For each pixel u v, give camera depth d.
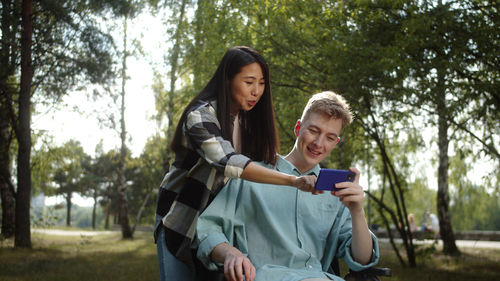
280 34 8.69
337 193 1.82
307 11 7.87
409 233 10.08
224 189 1.97
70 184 40.25
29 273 8.14
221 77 2.05
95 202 43.84
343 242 2.10
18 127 12.91
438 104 7.48
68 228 30.48
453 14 6.83
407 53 7.52
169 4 14.39
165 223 1.93
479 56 7.27
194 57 12.22
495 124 8.71
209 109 1.99
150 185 23.72
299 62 8.88
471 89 7.31
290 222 2.03
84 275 8.09
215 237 1.80
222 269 1.80
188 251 1.87
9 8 11.16
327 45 7.70
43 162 15.69
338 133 2.04
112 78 12.38
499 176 11.45
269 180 1.76
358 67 7.34
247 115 2.21
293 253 1.97
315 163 2.07
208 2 10.53
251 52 2.10
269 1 8.16
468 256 12.05
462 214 18.59
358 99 7.73
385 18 7.57
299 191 2.06
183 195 1.94
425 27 6.76
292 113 9.05
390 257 11.62
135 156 22.25
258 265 1.96
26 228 12.07
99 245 15.52
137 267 9.32
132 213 37.12
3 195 15.14
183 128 1.96
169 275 1.92
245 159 1.78
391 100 7.79
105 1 11.47
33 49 11.57
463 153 9.48
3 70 11.14
